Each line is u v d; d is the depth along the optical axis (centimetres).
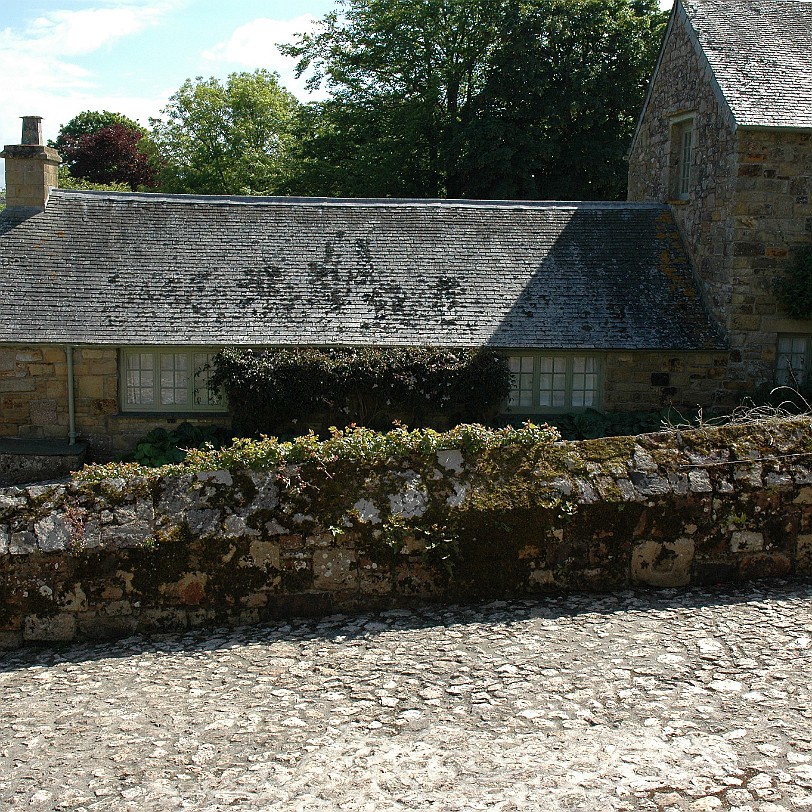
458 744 459
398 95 3400
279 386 1533
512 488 664
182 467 695
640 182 2070
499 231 1827
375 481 665
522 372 1653
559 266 1761
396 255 1758
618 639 587
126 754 462
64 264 1672
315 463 667
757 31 1742
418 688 529
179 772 441
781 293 1576
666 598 657
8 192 1752
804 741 450
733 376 1627
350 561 653
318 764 444
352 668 562
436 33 3306
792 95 1583
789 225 1576
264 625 645
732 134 1566
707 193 1689
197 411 1636
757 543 690
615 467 681
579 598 661
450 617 636
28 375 1587
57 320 1579
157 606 645
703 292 1716
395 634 612
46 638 636
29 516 639
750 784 411
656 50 3052
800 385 1614
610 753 443
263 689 539
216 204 1831
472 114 3216
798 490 693
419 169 3406
